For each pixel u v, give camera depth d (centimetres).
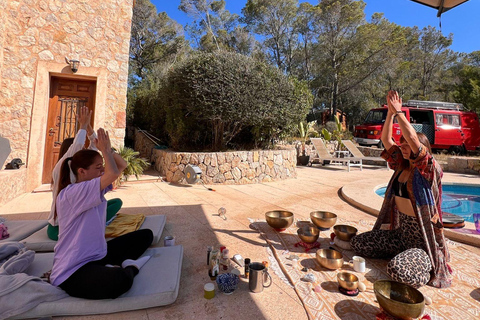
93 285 159
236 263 240
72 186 163
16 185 473
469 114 1277
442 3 254
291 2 2431
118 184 571
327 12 2052
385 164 1069
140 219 313
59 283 165
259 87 674
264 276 200
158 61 2208
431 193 214
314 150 1189
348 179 762
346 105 2523
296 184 675
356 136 1298
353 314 171
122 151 593
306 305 179
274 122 741
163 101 761
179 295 189
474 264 253
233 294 193
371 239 251
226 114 645
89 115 250
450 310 178
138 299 167
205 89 619
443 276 209
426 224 212
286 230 330
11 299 150
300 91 807
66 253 167
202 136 831
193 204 451
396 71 2227
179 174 631
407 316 155
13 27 531
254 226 341
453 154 1235
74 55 583
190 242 287
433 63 2694
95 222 173
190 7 2353
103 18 611
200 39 2697
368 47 2031
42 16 554
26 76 541
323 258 228
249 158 681
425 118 1255
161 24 2212
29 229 274
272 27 2577
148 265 206
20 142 534
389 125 245
